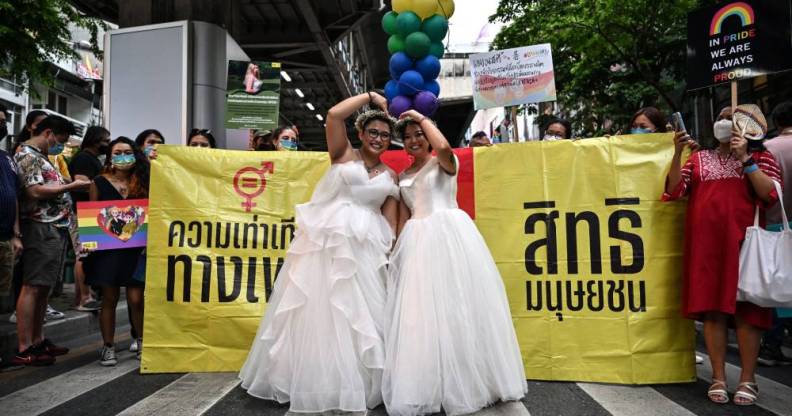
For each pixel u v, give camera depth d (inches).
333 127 131.8
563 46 474.9
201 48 380.8
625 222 141.9
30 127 180.7
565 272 143.5
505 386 118.2
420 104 155.1
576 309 141.5
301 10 635.5
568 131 197.9
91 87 1063.0
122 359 166.9
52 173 167.6
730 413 114.6
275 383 118.0
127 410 115.8
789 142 163.6
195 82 379.6
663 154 142.9
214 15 422.6
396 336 117.7
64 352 177.2
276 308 126.4
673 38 400.8
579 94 493.4
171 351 148.1
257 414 113.1
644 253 139.9
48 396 126.6
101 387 133.9
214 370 148.2
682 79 437.7
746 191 124.4
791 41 131.8
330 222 123.9
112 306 159.2
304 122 1249.4
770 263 116.9
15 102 887.7
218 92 387.5
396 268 127.8
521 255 146.3
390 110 157.8
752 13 135.9
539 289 144.1
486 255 127.4
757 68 134.7
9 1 363.3
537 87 190.5
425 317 116.0
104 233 158.1
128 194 169.3
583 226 144.4
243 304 151.2
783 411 116.0
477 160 152.6
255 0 661.9
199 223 154.7
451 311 117.2
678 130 132.4
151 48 378.3
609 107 466.0
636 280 139.3
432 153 139.0
